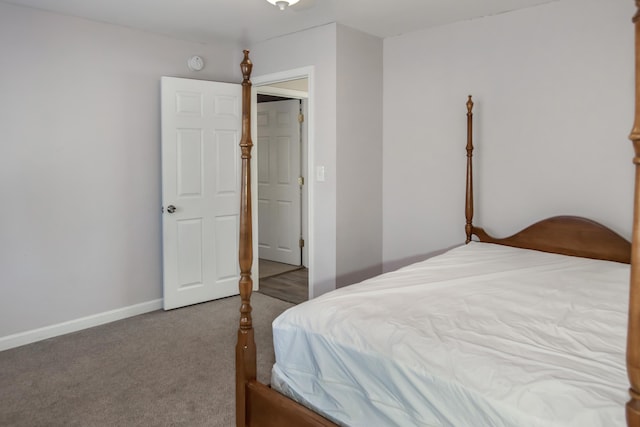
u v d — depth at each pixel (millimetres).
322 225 3664
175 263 3773
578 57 2936
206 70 4051
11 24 2961
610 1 2799
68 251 3293
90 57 3332
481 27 3346
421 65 3695
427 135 3705
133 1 2967
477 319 1646
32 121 3078
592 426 1039
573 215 2998
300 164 5184
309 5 3082
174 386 2465
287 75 3814
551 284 2143
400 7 3131
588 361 1307
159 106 3748
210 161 3930
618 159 2816
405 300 1868
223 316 3609
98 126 3398
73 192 3295
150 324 3438
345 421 1499
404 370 1362
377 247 4008
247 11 3189
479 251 2939
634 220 855
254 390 1706
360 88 3711
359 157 3752
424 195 3762
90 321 3410
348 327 1587
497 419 1158
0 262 2984
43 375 2600
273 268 5207
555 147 3062
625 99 2777
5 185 2986
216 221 4012
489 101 3344
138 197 3660
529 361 1305
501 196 3332
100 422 2123
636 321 852
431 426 1292
